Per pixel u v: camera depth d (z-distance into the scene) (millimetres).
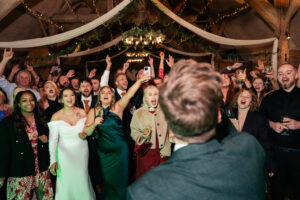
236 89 3402
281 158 2418
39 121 2506
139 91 3967
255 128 2365
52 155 2441
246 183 653
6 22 7000
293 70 2375
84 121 2654
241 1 7504
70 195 2520
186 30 9625
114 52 12648
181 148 682
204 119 630
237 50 9445
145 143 2389
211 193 599
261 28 7812
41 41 5789
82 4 10188
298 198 2387
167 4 10531
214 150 675
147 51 10523
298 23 6449
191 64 694
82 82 3857
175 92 648
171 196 580
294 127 2291
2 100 3201
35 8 7758
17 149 2301
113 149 2672
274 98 2566
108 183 2660
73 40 9742
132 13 7438
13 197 2314
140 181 630
